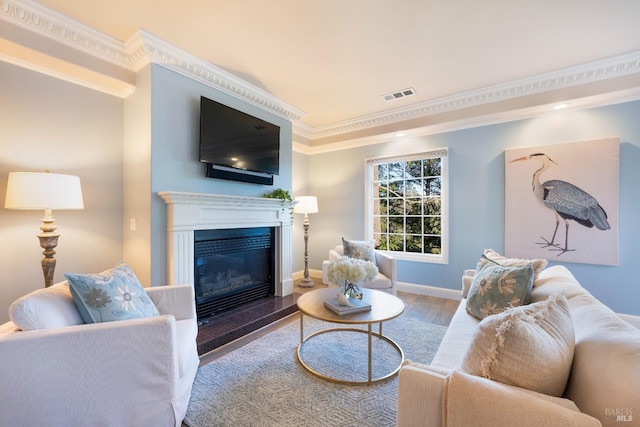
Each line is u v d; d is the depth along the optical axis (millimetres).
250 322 2752
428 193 4070
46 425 1222
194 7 2020
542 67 2803
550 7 1994
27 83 2260
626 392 731
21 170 2234
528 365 856
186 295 1995
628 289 2795
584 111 3000
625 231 2805
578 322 1183
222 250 2990
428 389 889
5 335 1195
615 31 2244
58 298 1451
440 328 2844
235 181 3199
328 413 1640
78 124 2523
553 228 3117
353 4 1983
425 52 2562
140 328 1354
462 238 3715
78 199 2135
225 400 1750
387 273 3436
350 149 4652
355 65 2791
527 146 3287
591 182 2938
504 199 3414
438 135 3904
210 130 2818
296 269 4898
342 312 2018
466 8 2014
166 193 2414
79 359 1265
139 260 2568
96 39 2307
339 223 4738
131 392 1336
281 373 2043
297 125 4406
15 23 1973
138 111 2594
